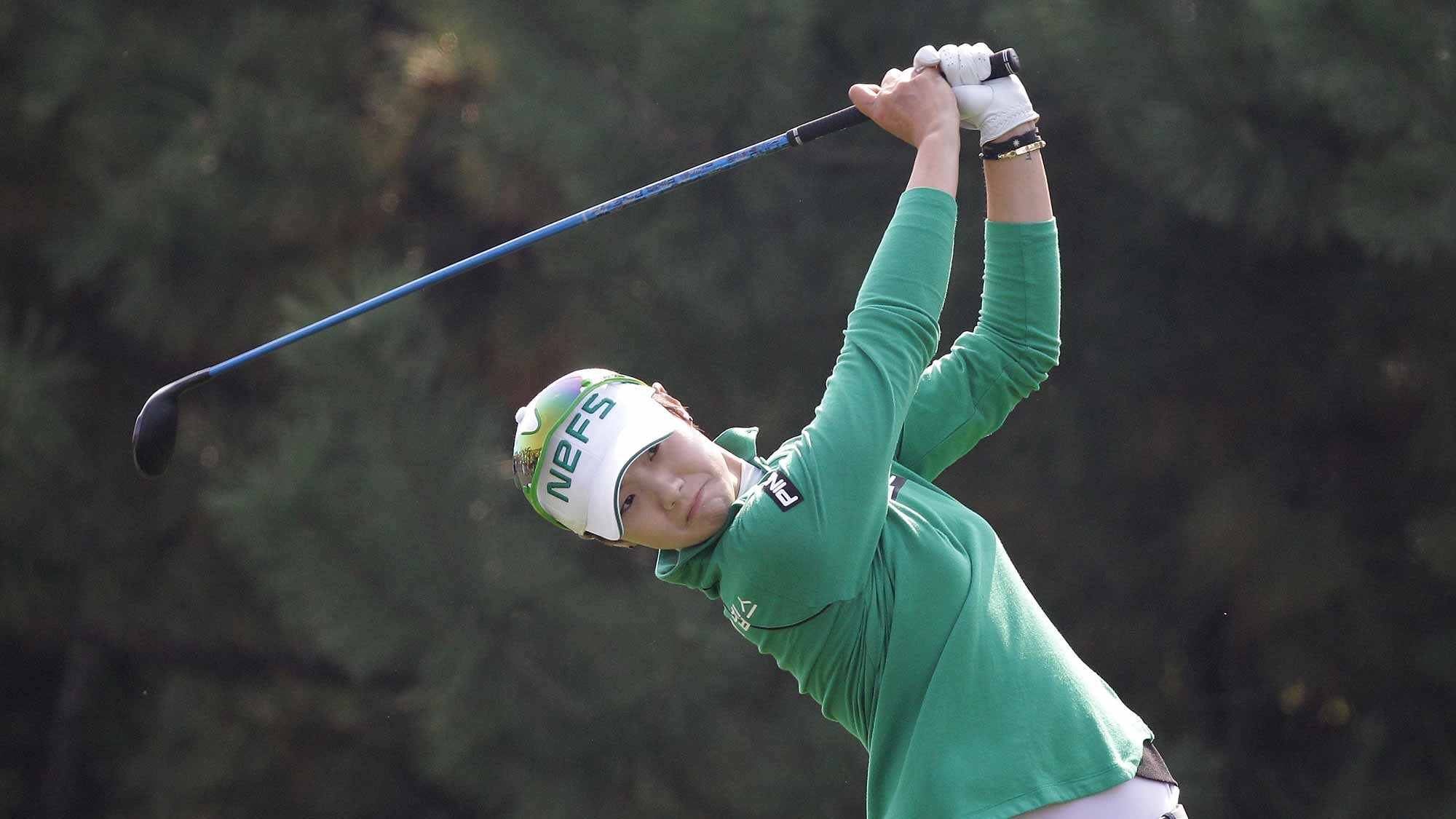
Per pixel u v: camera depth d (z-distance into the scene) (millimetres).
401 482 23266
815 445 9078
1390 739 24297
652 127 23078
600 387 9609
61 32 28844
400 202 30359
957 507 9891
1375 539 24125
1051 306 10406
